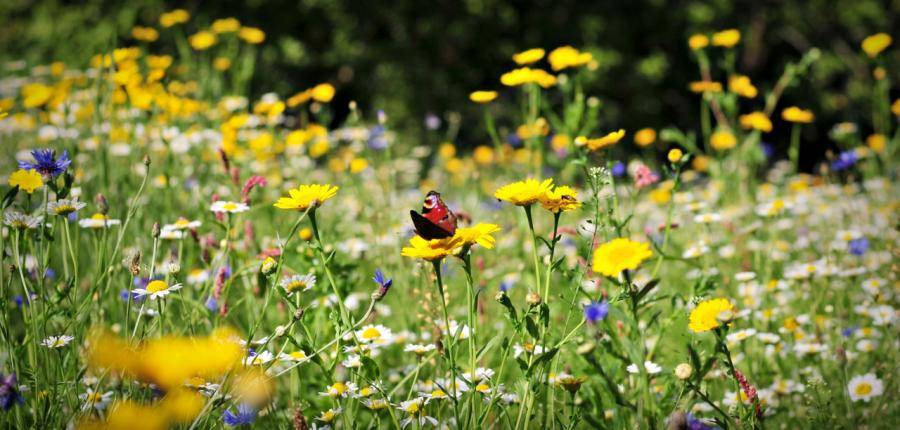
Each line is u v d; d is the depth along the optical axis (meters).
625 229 2.86
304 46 13.15
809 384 2.56
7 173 4.48
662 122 13.93
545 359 1.96
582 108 3.84
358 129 4.86
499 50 13.38
